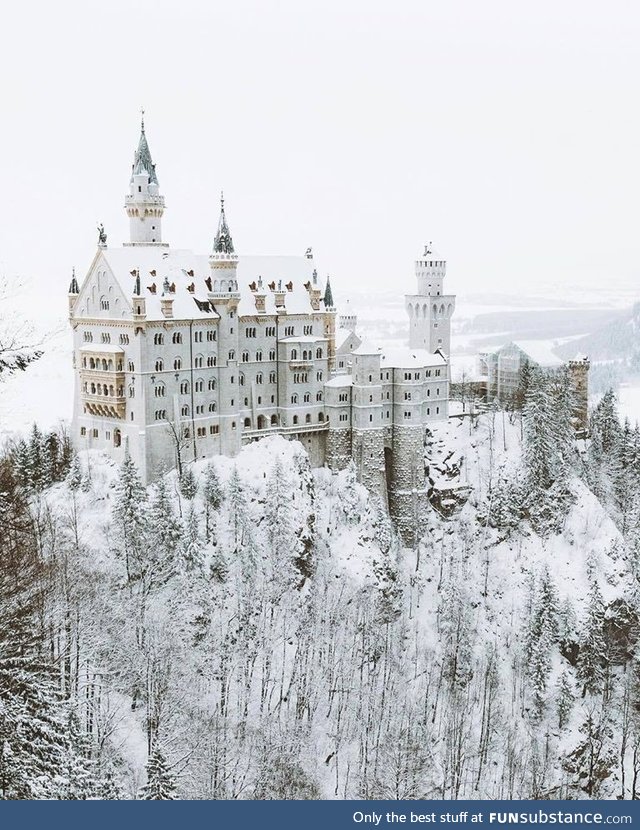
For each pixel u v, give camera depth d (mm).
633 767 146625
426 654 157250
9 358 43938
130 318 152125
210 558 146500
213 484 153250
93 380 159875
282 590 149375
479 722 146125
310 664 139250
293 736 125812
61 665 86062
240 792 108750
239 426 167250
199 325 160375
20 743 57500
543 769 140875
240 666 133500
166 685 106312
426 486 184500
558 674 157250
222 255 162250
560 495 183750
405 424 181375
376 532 169750
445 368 189125
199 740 107125
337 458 176875
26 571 74562
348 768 123938
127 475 140250
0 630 59906
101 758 88938
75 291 163750
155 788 82125
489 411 198125
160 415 156375
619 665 168625
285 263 182625
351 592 156750
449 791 131125
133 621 117438
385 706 139375
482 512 183625
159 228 177625
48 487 160500
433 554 179375
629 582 173750
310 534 159500
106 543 139750
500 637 166125
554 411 191750
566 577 173750
